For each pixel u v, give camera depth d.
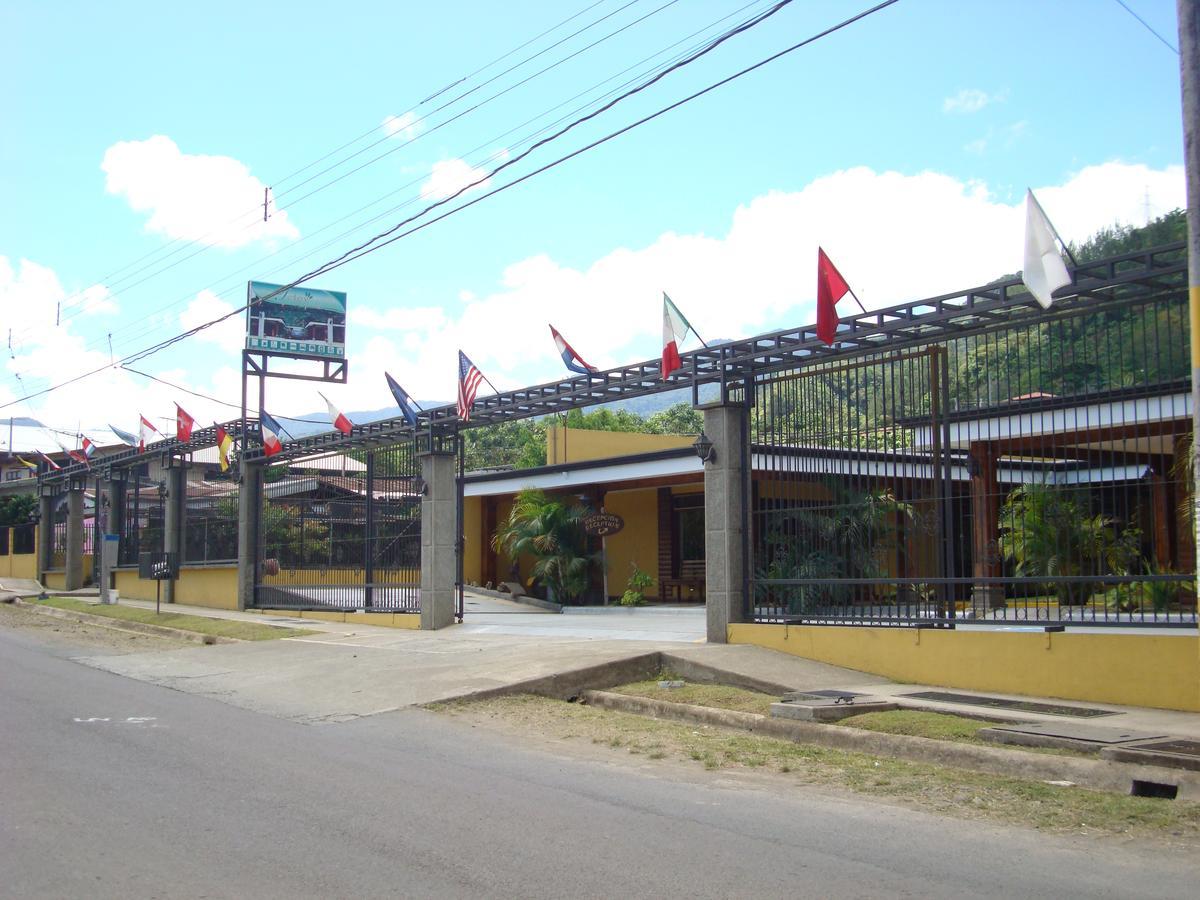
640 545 27.11
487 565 30.48
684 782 8.02
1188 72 7.24
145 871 5.65
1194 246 7.18
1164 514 12.92
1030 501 13.03
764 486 13.99
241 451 25.12
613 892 5.33
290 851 6.04
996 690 11.03
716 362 14.05
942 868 5.79
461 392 16.97
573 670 12.48
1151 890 5.42
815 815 6.99
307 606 22.83
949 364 12.48
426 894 5.29
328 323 28.45
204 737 9.98
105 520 33.34
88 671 15.59
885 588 12.92
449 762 8.80
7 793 7.50
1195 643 9.67
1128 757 7.66
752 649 13.32
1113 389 10.97
